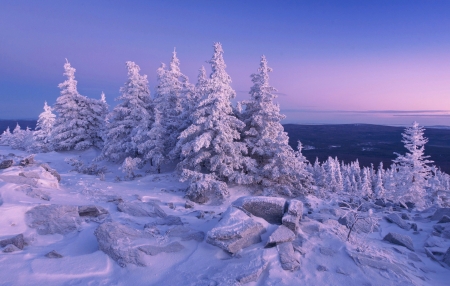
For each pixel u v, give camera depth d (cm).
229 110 2139
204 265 652
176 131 2762
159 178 2355
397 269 668
